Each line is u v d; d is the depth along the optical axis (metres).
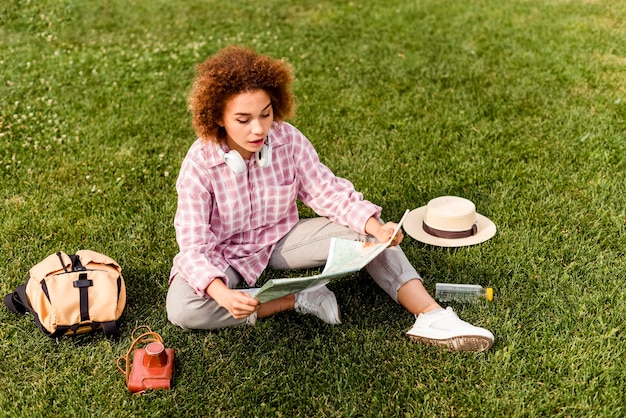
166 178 4.49
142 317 3.23
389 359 2.94
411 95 5.59
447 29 7.00
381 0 8.02
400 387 2.78
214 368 2.92
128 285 3.46
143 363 2.85
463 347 2.90
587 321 3.08
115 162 4.68
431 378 2.80
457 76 5.89
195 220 2.99
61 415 2.71
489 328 3.07
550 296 3.25
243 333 3.11
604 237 3.71
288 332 3.11
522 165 4.47
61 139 4.99
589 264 3.46
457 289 3.31
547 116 5.14
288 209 3.25
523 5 7.62
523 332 3.05
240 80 2.72
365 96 5.61
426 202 4.14
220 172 3.02
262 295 2.64
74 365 2.95
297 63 6.32
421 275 3.48
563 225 3.82
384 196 4.21
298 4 8.01
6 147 4.86
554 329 3.04
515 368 2.82
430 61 6.24
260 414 2.70
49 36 7.01
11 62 6.36
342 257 2.89
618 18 7.13
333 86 5.81
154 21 7.53
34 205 4.20
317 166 3.25
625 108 5.19
